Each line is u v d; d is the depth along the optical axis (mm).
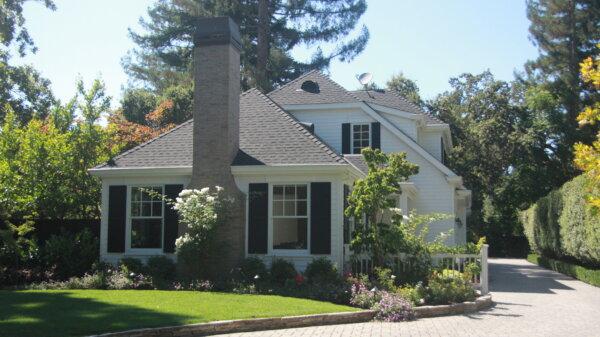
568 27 41188
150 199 18594
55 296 13867
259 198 17500
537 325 12398
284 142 18453
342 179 17438
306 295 14656
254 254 17344
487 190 48969
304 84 27156
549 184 45219
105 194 18766
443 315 13875
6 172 20297
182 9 41250
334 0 40375
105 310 11828
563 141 43625
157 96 44188
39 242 20156
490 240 49562
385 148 25312
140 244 18516
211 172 17547
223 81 17828
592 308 15438
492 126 46500
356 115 25672
